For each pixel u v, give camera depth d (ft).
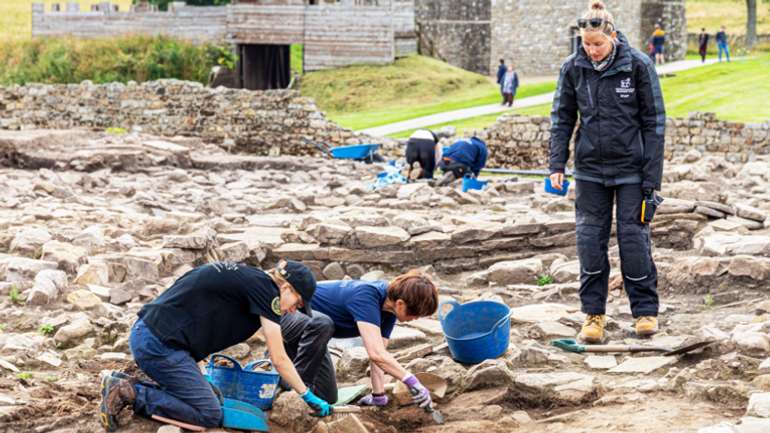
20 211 39.88
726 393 18.11
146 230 35.86
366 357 22.06
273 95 86.33
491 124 87.25
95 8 133.59
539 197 42.96
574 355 22.16
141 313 17.33
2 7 196.65
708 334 21.99
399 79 123.65
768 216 34.45
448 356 22.44
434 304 18.40
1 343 22.66
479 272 32.40
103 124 91.30
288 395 18.34
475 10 155.02
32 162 60.23
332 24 127.54
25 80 127.03
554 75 146.10
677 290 27.61
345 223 35.09
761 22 192.65
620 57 21.57
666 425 16.76
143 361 17.06
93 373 21.58
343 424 17.49
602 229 22.62
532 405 19.34
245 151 88.02
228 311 17.19
